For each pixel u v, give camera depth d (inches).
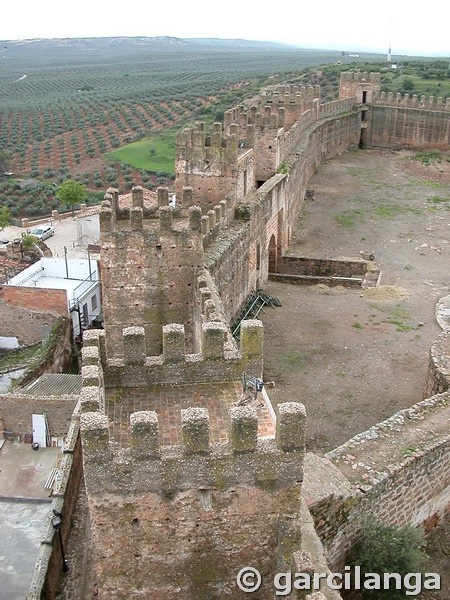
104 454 500.7
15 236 2748.5
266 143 1919.3
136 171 3951.8
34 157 4480.8
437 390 1138.0
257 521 546.3
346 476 815.1
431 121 3201.3
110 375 628.1
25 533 960.9
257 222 1624.0
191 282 972.6
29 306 1705.2
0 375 1482.5
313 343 1448.1
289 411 516.7
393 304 1664.6
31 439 1229.1
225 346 683.4
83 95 6934.1
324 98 4367.6
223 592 570.3
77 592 790.5
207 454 516.1
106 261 951.0
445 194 2672.2
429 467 884.0
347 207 2477.9
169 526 535.5
